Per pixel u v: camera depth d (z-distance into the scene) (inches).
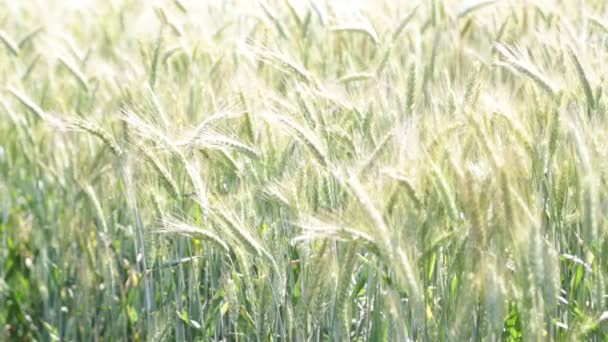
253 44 340.8
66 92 373.4
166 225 237.8
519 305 176.1
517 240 174.9
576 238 243.6
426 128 221.0
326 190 222.2
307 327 215.8
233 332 255.1
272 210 243.0
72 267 295.1
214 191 235.0
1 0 533.3
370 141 243.0
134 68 327.3
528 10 356.8
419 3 396.8
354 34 378.6
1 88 341.7
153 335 256.2
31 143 320.2
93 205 265.6
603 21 298.7
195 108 289.1
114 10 500.4
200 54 351.9
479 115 213.6
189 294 264.4
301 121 247.3
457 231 190.5
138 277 273.3
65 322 298.4
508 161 185.8
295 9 356.2
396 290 200.7
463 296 179.2
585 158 207.2
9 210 336.2
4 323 299.9
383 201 195.0
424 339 195.3
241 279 253.3
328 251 198.7
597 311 206.5
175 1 400.2
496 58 321.7
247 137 244.5
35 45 453.4
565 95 237.0
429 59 319.0
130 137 261.9
